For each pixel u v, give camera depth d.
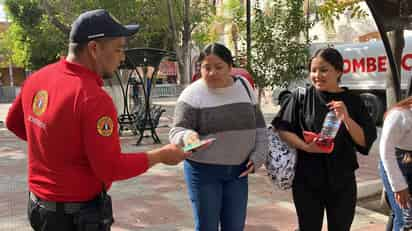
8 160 8.84
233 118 2.88
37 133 2.10
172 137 2.82
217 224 3.04
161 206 5.39
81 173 2.09
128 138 11.41
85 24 2.06
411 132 2.93
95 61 2.10
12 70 42.41
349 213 3.05
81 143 2.03
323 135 2.86
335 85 2.97
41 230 2.17
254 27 7.80
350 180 3.02
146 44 19.25
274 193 5.79
